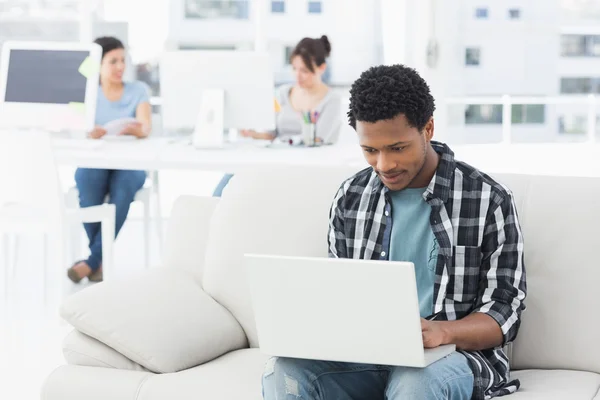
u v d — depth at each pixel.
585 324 2.42
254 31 7.13
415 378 2.00
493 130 6.58
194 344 2.59
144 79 7.12
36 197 4.53
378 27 7.05
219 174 7.96
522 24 6.46
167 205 7.89
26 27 7.11
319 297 2.02
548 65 6.47
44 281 5.11
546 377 2.37
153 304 2.65
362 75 2.26
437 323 2.16
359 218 2.44
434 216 2.32
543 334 2.45
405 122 2.21
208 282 2.83
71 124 5.00
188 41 7.12
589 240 2.45
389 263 1.93
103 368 2.53
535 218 2.51
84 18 7.05
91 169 5.45
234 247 2.80
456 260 2.30
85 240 6.91
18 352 4.20
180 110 5.04
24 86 5.04
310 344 2.08
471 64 6.55
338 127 5.60
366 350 2.02
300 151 4.86
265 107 5.02
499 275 2.29
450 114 6.60
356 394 2.23
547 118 6.53
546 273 2.47
